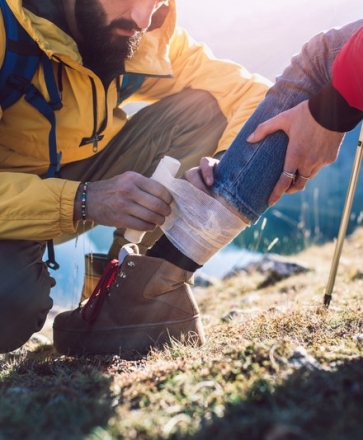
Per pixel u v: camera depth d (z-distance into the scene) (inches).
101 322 103.7
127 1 107.0
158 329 102.3
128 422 60.6
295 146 91.4
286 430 54.1
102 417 62.8
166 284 101.2
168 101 132.0
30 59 103.8
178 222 98.3
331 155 93.9
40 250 109.7
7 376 90.8
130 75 121.7
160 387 73.8
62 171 126.1
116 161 131.0
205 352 91.2
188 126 129.2
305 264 199.0
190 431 58.0
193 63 133.5
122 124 130.4
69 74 108.9
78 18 107.9
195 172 96.3
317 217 274.4
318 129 90.7
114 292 103.4
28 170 113.5
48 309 109.9
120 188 96.0
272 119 92.1
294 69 96.1
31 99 105.7
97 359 99.0
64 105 111.3
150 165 130.8
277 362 74.7
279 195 95.1
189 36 135.4
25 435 59.0
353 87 87.2
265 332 103.7
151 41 120.6
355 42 86.5
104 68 113.7
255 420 57.5
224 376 73.9
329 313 113.8
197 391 69.0
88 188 99.4
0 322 102.1
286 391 63.4
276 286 183.0
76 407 64.7
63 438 57.5
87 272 132.8
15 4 99.5
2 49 102.1
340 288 151.1
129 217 97.3
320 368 70.9
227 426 57.4
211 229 95.7
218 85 129.5
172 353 94.3
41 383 82.0
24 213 98.4
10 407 65.9
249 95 126.2
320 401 60.7
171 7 121.0
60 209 98.4
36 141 111.0
